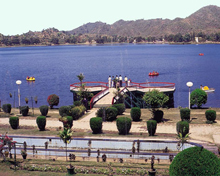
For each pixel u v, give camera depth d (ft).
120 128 101.14
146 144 89.45
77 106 135.74
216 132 103.24
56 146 93.76
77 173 72.90
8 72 406.82
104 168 74.69
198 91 150.20
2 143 81.97
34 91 257.75
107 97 156.87
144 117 128.06
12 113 143.54
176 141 88.53
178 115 130.62
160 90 160.97
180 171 57.06
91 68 433.89
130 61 544.21
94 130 103.24
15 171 74.69
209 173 55.42
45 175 72.23
